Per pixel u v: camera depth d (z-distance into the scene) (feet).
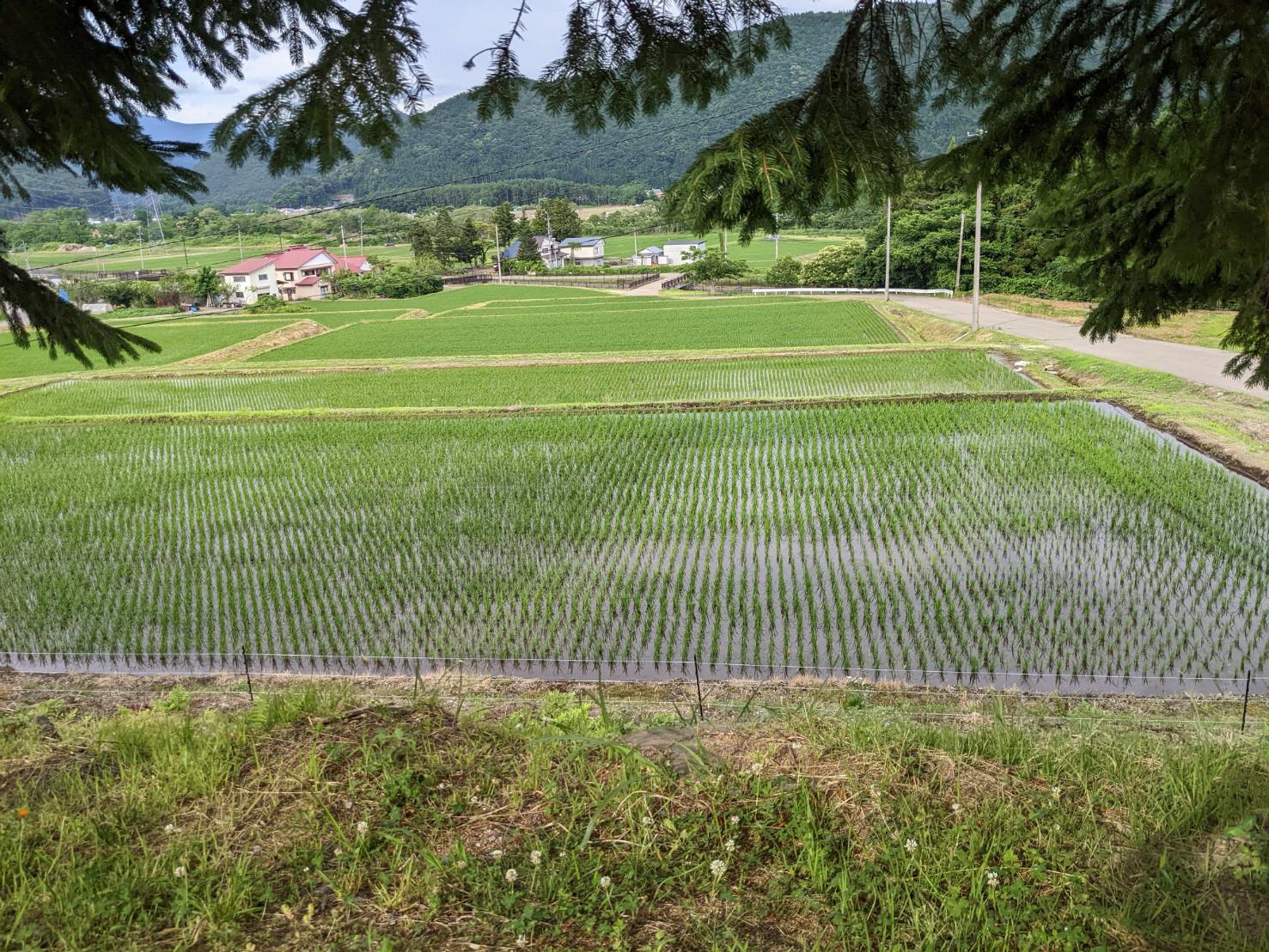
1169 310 19.04
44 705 21.07
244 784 13.34
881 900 10.37
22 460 60.29
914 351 97.55
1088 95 12.78
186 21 14.34
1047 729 19.04
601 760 14.05
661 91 12.97
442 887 10.81
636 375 89.97
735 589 34.19
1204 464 48.21
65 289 214.28
